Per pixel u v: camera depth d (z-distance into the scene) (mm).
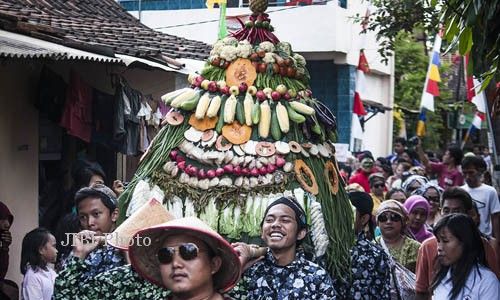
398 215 7672
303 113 5980
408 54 25312
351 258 6145
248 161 5789
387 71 22656
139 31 11727
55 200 9883
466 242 6023
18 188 9031
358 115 18281
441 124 26984
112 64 9172
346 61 18922
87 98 9297
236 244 4863
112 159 10648
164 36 12094
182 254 3955
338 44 18500
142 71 10547
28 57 7723
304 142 6008
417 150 17828
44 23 9086
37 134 9320
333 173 6195
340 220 6043
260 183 5742
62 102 9039
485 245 6648
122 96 9352
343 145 16484
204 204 5730
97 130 9492
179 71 9617
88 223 5527
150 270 4270
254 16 6398
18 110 8977
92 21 11195
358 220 6887
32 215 9289
